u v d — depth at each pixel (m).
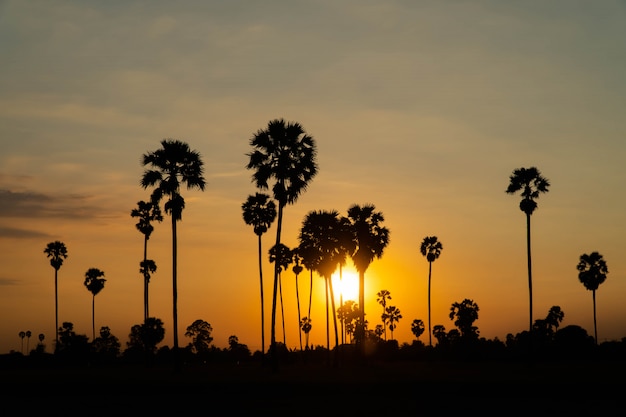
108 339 127.44
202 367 86.31
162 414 27.62
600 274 108.62
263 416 26.78
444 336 150.12
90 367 101.25
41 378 54.19
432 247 106.81
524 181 77.25
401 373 59.56
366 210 81.88
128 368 89.62
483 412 28.05
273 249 103.19
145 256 101.25
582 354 107.25
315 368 76.19
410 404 31.23
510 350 115.56
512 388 39.66
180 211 58.41
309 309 115.19
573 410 28.77
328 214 80.00
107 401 33.09
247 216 77.81
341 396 35.31
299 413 27.83
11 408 30.06
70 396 35.94
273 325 57.59
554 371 63.72
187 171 59.09
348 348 119.12
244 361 140.25
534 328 126.38
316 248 80.19
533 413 27.77
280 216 56.47
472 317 132.75
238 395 35.94
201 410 29.09
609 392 37.31
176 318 58.22
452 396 35.16
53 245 112.00
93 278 112.75
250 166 57.00
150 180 58.38
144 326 104.06
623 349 106.88
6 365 104.75
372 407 29.92
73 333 110.38
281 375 55.62
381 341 128.25
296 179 56.06
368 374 57.62
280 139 56.56
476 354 113.56
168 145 58.62
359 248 80.69
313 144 57.59
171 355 126.75
